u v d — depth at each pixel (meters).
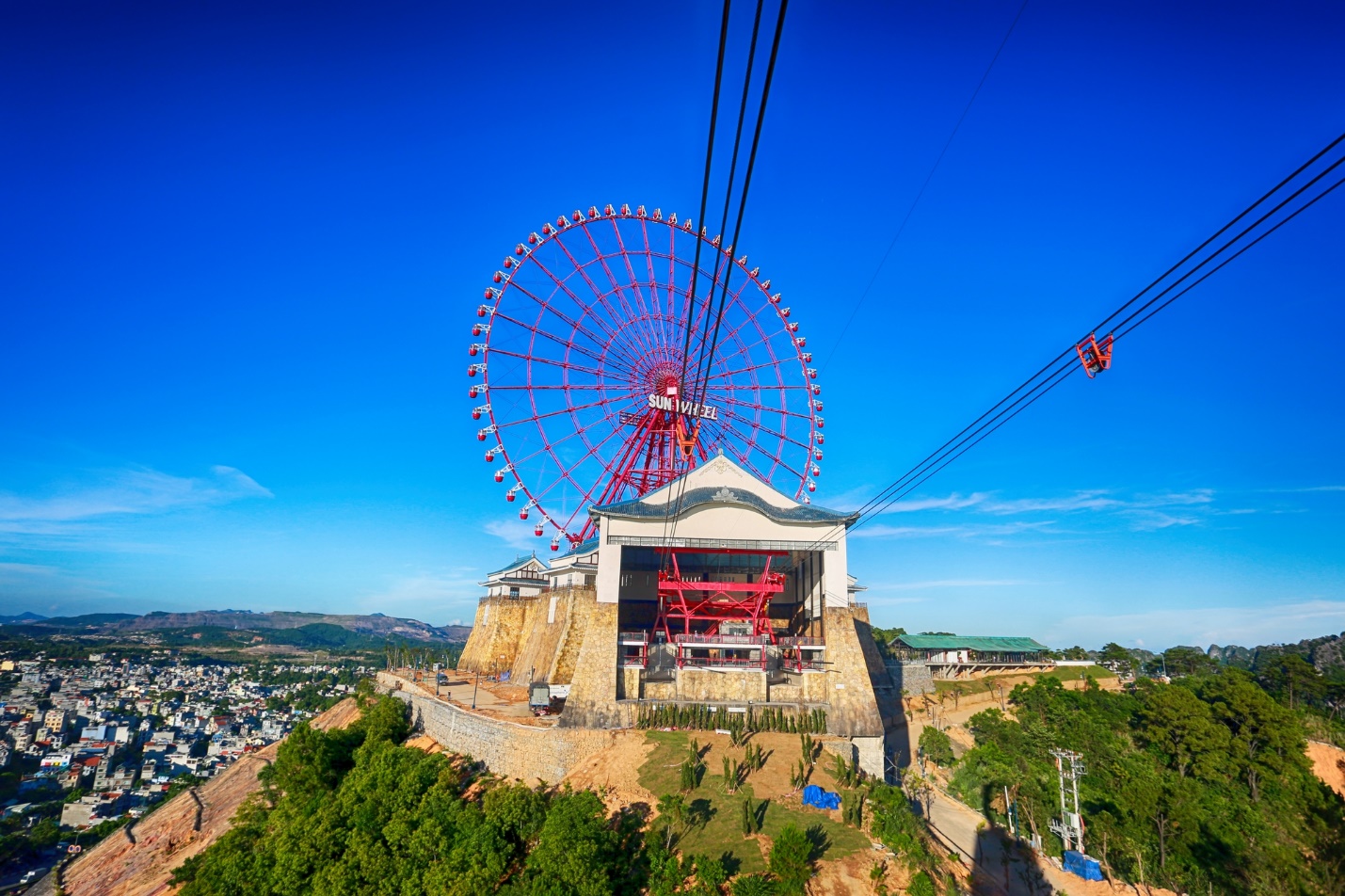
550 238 113.81
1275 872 77.94
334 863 68.94
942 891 60.94
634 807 70.75
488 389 110.00
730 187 22.55
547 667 121.19
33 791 185.12
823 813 69.56
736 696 94.94
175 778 194.00
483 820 68.44
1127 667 186.00
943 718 130.62
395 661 195.50
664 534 97.12
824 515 100.12
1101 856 82.56
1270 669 160.38
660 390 113.94
